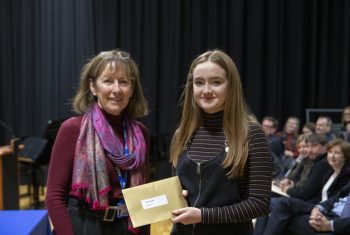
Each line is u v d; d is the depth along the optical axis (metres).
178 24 6.25
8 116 6.02
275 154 4.54
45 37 6.02
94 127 1.37
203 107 1.34
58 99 6.09
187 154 1.40
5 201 3.47
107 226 1.34
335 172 3.01
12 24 5.96
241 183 1.32
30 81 6.05
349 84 6.56
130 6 6.16
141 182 1.39
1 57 5.96
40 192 5.05
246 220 1.26
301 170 3.61
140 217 1.28
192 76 1.40
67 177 1.32
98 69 1.37
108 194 1.34
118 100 1.37
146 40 6.25
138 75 1.46
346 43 6.45
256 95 6.46
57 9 6.02
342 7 6.46
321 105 6.55
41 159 4.24
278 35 6.44
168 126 6.34
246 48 6.47
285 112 6.55
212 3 6.31
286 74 6.57
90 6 6.08
